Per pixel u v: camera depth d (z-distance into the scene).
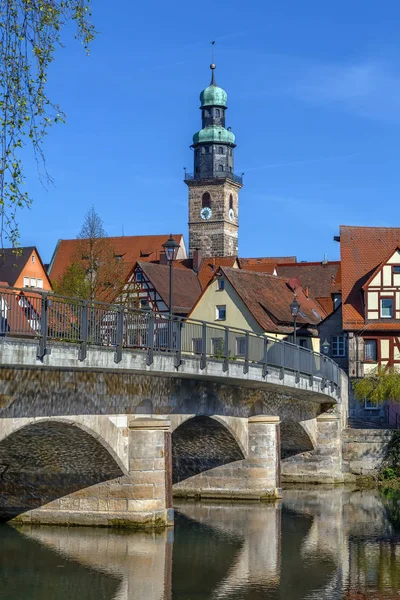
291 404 54.16
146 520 35.97
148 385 35.38
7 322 24.50
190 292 99.31
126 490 36.16
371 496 52.34
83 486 36.78
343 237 86.38
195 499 49.50
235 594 28.62
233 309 80.12
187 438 46.47
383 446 60.56
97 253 89.12
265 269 113.56
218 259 112.69
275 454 48.78
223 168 159.00
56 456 35.06
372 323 79.56
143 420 35.16
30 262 86.12
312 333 84.69
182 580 30.08
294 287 90.38
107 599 27.61
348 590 29.39
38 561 31.94
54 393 28.75
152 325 32.69
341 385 61.50
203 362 36.38
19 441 33.09
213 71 161.88
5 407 26.33
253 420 48.31
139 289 93.75
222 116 160.88
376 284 79.69
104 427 32.62
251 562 33.06
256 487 48.69
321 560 33.69
